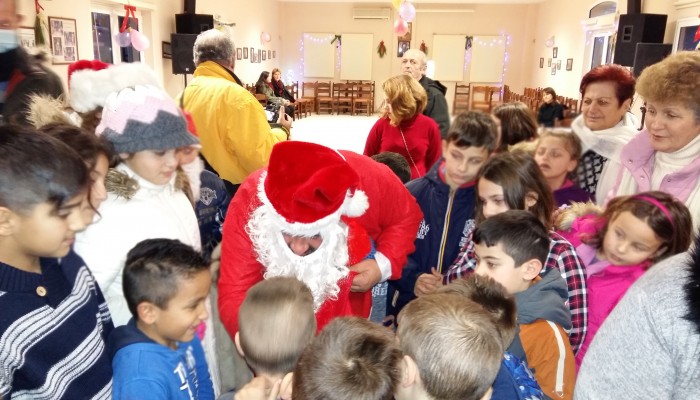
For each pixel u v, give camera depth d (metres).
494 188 1.45
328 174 1.03
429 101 3.05
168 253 1.07
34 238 0.82
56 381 0.90
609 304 1.36
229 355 1.47
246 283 1.20
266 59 12.30
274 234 1.08
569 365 1.16
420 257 1.74
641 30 6.06
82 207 0.89
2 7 1.58
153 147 1.17
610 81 1.87
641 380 0.69
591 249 1.49
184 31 6.16
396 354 0.82
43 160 0.80
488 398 0.91
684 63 1.38
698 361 0.65
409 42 13.34
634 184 1.68
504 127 2.05
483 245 1.27
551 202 1.50
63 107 1.45
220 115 2.24
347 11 13.34
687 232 1.28
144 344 1.05
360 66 13.60
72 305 0.95
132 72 1.37
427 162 2.84
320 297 1.13
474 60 13.34
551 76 11.56
